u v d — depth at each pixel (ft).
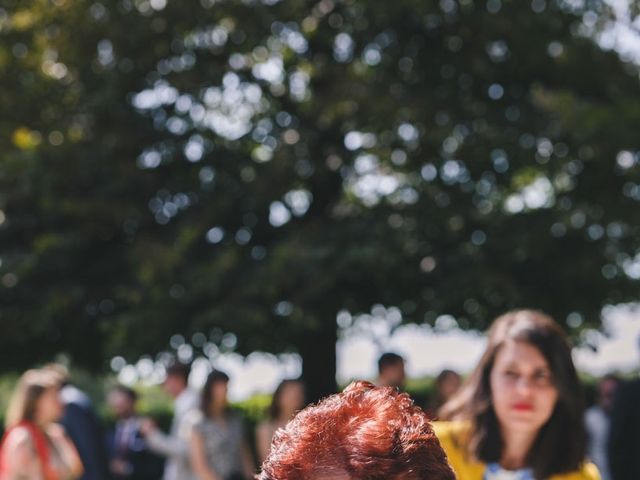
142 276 37.35
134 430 29.27
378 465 3.09
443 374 26.58
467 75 41.91
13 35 41.88
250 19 40.68
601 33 42.83
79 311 40.98
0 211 40.70
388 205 40.60
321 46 42.24
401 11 39.09
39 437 20.26
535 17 40.86
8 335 39.88
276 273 37.01
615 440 18.69
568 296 39.78
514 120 40.27
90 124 41.27
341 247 38.32
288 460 3.15
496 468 8.86
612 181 40.50
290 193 42.24
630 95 42.24
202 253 40.78
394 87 39.70
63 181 40.37
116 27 40.47
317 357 42.24
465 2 40.50
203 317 37.14
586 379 50.14
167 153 41.42
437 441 3.28
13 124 42.11
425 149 40.70
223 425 23.56
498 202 40.86
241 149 41.68
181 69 41.42
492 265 38.65
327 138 41.86
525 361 8.66
